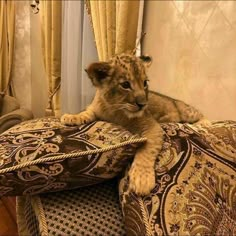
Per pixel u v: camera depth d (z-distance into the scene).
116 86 1.10
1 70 3.13
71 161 0.83
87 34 1.94
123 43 1.59
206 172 0.93
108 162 0.87
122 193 0.88
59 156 0.82
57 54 2.22
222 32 1.44
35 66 3.27
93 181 0.91
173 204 0.81
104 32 1.69
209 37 1.50
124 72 1.08
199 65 1.57
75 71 2.07
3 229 1.57
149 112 1.19
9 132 0.95
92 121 1.06
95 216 0.89
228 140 1.07
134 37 1.63
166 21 1.71
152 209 0.80
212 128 1.12
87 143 0.87
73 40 2.04
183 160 0.93
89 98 2.02
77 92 2.09
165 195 0.83
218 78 1.48
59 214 0.87
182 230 0.77
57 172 0.82
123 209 0.86
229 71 1.43
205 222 0.81
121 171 0.94
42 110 3.27
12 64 3.22
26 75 3.38
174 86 1.73
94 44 1.94
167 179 0.87
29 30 3.27
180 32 1.64
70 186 0.89
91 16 1.80
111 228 0.89
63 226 0.85
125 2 1.54
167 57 1.74
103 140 0.89
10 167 0.79
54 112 2.34
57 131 0.92
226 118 1.47
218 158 0.99
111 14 1.63
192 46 1.59
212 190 0.90
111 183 0.98
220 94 1.48
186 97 1.66
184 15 1.61
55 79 2.28
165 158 0.92
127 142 0.89
